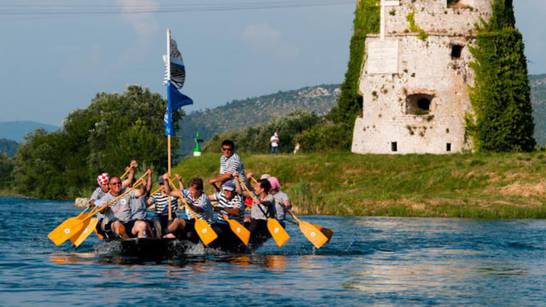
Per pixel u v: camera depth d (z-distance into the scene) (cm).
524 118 11281
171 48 5134
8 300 3139
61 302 3108
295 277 3756
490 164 9856
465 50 11344
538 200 8662
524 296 3350
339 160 10994
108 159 14362
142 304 3078
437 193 9381
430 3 11338
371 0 11731
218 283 3547
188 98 5234
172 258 4369
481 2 11406
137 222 4388
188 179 11688
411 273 3953
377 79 11556
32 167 16962
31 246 4962
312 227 4784
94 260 4247
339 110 12569
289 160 11244
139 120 15138
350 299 3241
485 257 4628
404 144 11338
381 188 9956
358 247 5106
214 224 4553
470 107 11300
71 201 13988
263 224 4675
